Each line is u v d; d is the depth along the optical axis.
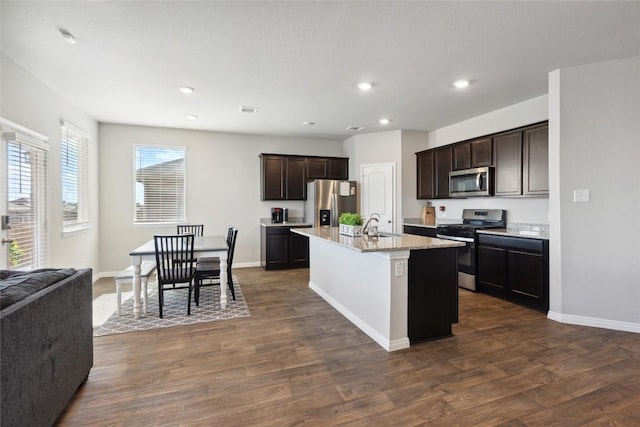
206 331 3.03
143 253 3.35
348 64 3.05
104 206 5.27
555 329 3.01
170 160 5.66
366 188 6.05
